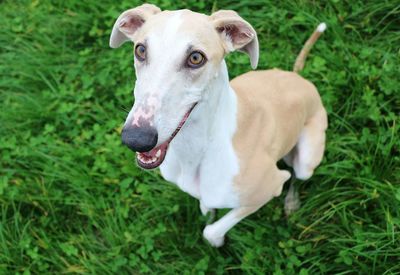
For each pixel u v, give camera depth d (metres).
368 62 1.14
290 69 1.15
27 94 1.20
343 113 1.11
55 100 1.18
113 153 1.07
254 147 0.83
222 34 0.74
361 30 1.20
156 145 0.67
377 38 1.18
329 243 0.97
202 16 0.71
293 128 0.91
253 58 0.78
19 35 1.27
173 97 0.67
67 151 1.09
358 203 1.00
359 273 0.93
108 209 1.04
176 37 0.67
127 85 1.14
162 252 1.00
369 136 1.04
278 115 0.89
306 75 1.12
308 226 1.00
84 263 0.98
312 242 0.99
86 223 1.06
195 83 0.69
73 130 1.13
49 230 1.05
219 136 0.79
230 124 0.80
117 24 0.78
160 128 0.67
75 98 1.16
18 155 1.09
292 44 1.20
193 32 0.68
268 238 1.00
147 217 1.03
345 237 0.97
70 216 1.06
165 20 0.69
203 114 0.73
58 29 1.27
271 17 1.20
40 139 1.11
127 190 1.05
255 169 0.84
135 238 1.00
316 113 0.98
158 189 1.05
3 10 1.33
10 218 1.05
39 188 1.07
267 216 1.02
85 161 1.09
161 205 1.03
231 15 0.73
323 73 1.14
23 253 1.02
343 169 1.03
